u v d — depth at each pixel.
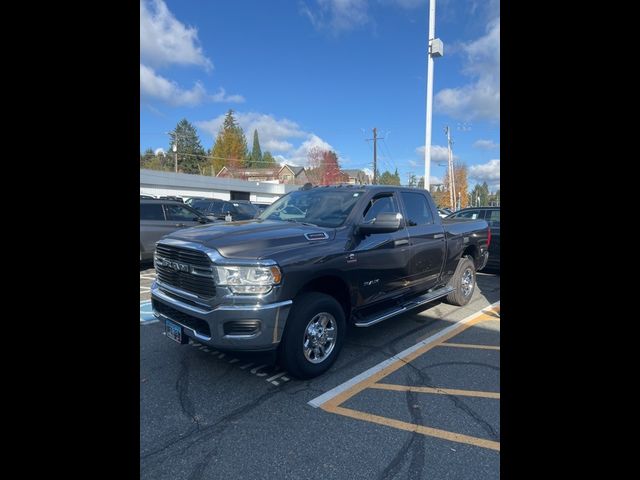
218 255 3.09
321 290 3.78
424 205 5.28
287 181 76.31
